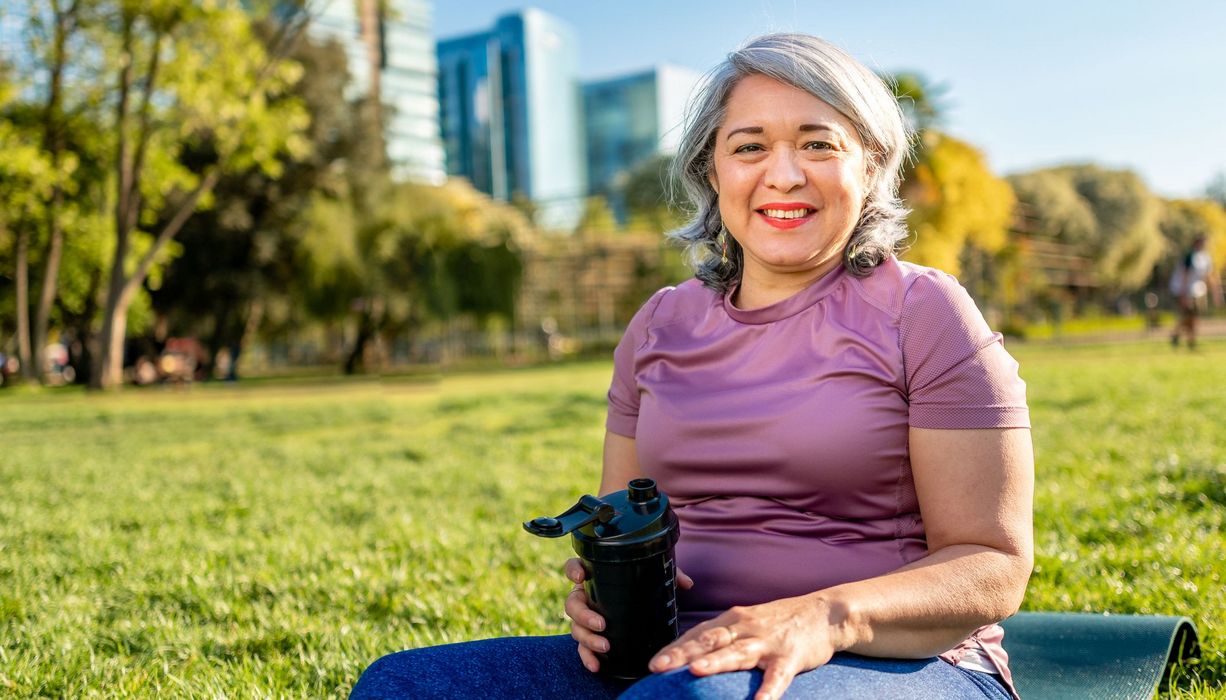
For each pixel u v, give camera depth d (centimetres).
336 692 248
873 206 154
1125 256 5009
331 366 5247
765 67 149
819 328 147
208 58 2156
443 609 319
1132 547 344
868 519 145
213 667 271
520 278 3238
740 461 147
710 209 167
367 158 3428
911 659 126
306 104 3272
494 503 525
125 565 401
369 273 2975
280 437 983
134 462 795
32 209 2320
